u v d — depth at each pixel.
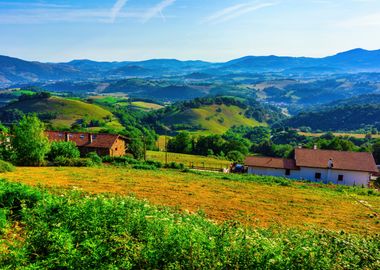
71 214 9.20
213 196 24.17
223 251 7.04
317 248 7.00
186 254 7.00
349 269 6.37
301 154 47.97
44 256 7.59
